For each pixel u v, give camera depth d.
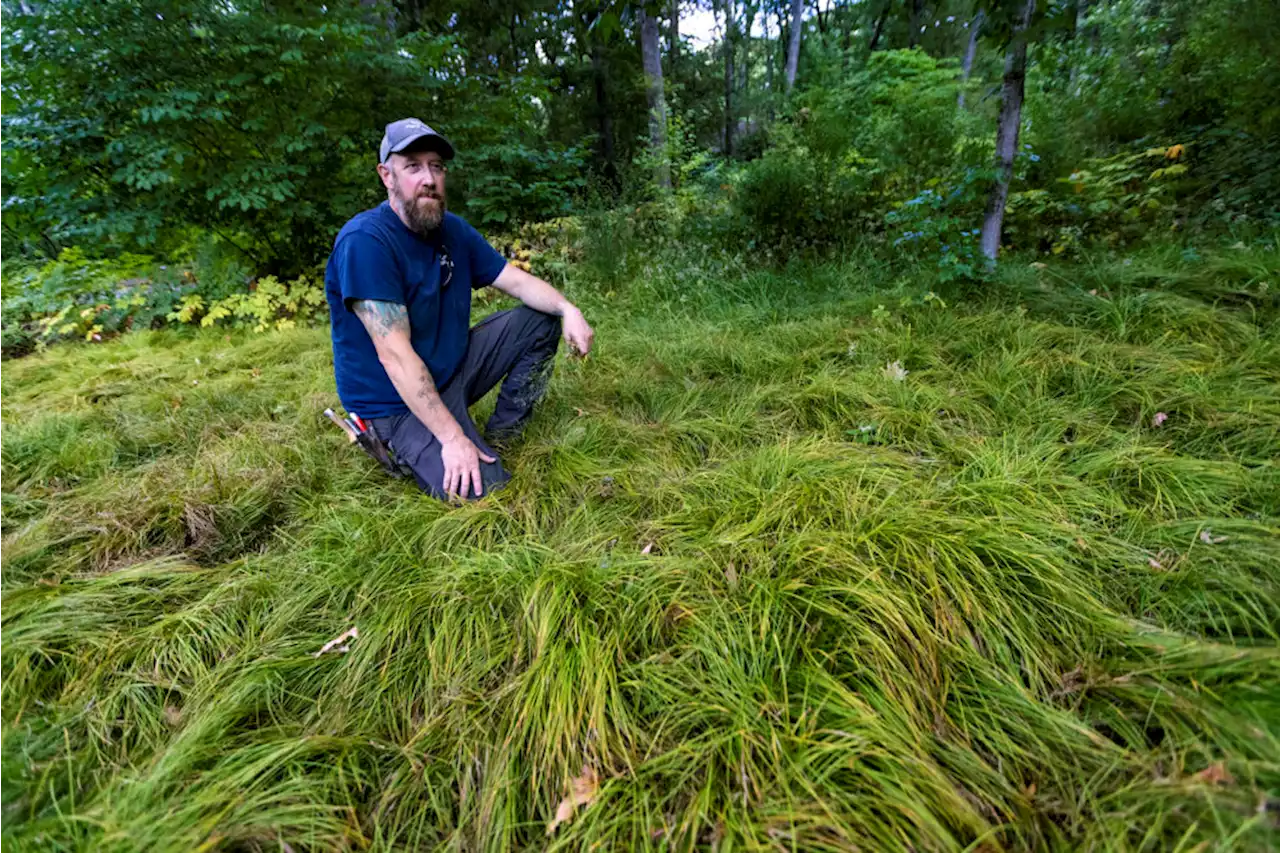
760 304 3.85
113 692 1.34
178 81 4.02
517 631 1.43
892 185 4.93
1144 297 2.94
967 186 3.45
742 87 15.89
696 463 2.25
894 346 2.91
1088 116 5.31
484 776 1.15
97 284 4.71
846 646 1.29
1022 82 3.24
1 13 3.87
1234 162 4.10
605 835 1.02
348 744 1.21
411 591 1.56
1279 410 1.96
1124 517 1.62
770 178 4.68
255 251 4.97
